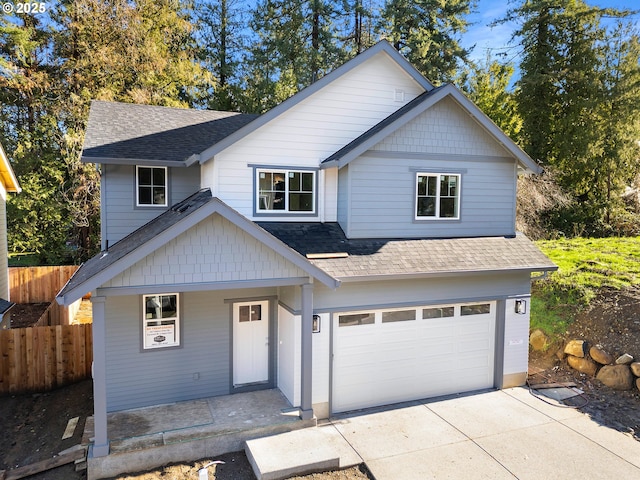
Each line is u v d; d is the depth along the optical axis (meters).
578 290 12.84
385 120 11.05
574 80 22.98
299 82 26.05
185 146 11.79
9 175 13.27
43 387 10.71
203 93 27.48
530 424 8.96
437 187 11.00
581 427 8.81
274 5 26.84
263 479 6.94
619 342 10.77
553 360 11.78
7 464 7.87
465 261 10.19
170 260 7.43
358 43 27.06
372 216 10.42
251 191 10.15
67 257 23.02
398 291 9.78
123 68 22.20
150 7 23.20
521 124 24.75
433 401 10.15
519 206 20.67
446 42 26.70
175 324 9.39
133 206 11.25
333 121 10.78
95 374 7.07
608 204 22.94
